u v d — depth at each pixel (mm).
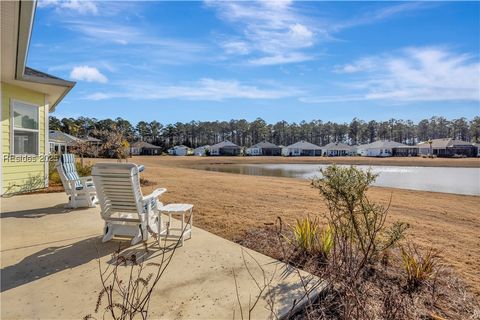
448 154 69312
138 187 3979
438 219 6309
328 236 3500
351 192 2934
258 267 3303
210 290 2801
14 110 8047
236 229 4844
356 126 98562
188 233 4359
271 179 14859
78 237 4309
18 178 8133
